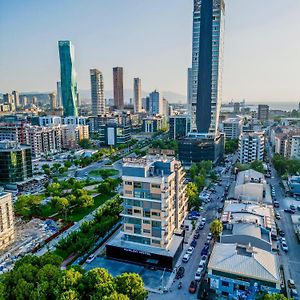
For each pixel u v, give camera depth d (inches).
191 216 6481.3
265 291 3678.6
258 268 3782.0
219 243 4517.7
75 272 3651.6
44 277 3567.9
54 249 5206.7
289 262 4778.5
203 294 3949.3
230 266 3865.7
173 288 4156.0
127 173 4712.1
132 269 4633.4
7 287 3523.6
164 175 4758.9
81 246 5004.9
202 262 4699.8
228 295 3875.5
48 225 6230.3
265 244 4448.8
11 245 5369.1
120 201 6934.1
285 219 6466.5
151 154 5669.3
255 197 7022.6
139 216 4744.1
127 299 3137.3
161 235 4665.4
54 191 7770.7
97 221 6043.3
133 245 4862.2
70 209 7037.4
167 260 4571.9
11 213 5511.8
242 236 4547.2
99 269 3668.8
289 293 4010.8
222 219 5334.6
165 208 4579.2
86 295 3469.5
